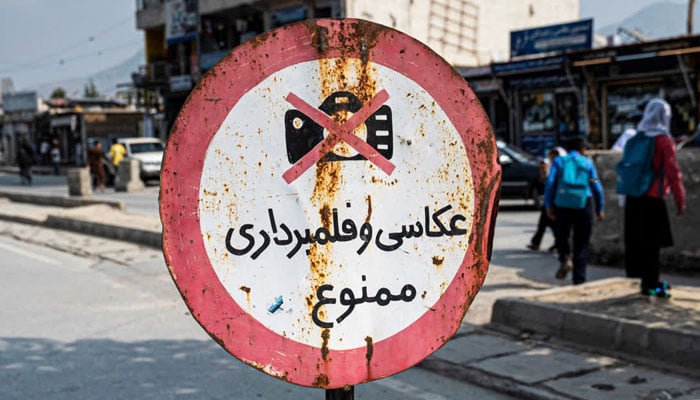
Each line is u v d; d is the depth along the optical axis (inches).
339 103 71.2
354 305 71.4
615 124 839.7
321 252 70.7
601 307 225.1
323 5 1192.8
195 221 67.4
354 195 71.5
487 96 982.4
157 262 380.5
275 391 184.7
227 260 68.3
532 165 617.9
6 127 2496.3
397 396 176.9
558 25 909.2
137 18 1689.2
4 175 1875.0
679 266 310.8
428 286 73.3
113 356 216.1
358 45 71.4
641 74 795.4
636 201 236.2
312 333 70.4
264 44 69.2
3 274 362.6
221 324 67.9
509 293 278.1
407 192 72.8
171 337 236.8
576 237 282.0
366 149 71.7
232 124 68.6
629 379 176.4
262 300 69.1
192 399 179.0
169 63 1606.8
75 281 338.6
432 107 73.3
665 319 207.5
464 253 74.2
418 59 72.9
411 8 1058.1
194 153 67.5
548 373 182.7
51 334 241.9
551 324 214.1
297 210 70.2
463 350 204.2
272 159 69.6
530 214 589.6
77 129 1891.0
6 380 194.7
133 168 1021.8
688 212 306.5
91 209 609.0
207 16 1446.9
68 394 183.2
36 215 626.8
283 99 69.9
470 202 74.3
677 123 777.6
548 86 902.4
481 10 1167.6
